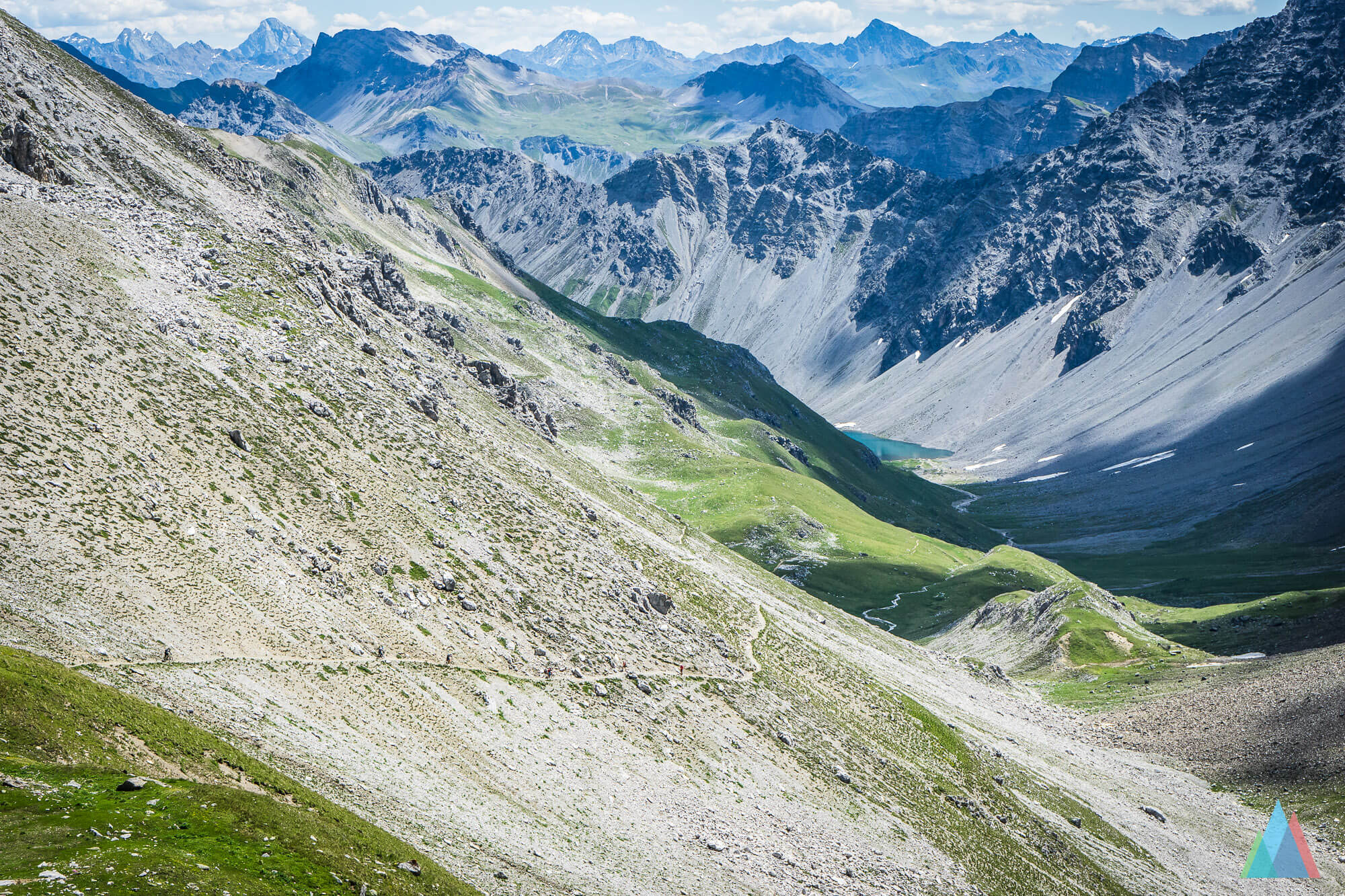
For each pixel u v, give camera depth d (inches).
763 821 3157.0
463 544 3882.9
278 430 3759.8
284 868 1633.9
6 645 2018.9
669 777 3174.2
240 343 4195.4
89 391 3216.0
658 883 2453.2
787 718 4097.0
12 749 1664.6
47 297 3553.2
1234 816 4913.9
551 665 3496.6
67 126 5039.4
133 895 1407.5
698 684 3951.8
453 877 1956.2
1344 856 4367.6
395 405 4719.5
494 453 5172.2
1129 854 4306.1
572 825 2603.3
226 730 2167.8
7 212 4008.4
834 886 2888.8
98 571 2536.9
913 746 4525.1
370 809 2132.1
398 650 3065.9
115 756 1791.3
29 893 1343.5
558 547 4416.8
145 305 3983.8
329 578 3179.1
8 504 2551.7
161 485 3048.7
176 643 2472.9
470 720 2903.5
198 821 1668.3
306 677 2655.0
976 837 3846.0
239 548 3014.3
